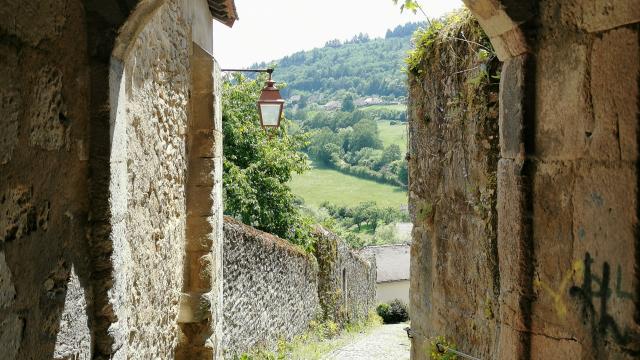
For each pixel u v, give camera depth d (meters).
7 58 1.87
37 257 2.08
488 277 3.73
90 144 2.52
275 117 7.49
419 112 5.09
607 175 2.04
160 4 2.59
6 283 1.87
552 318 2.34
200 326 4.66
